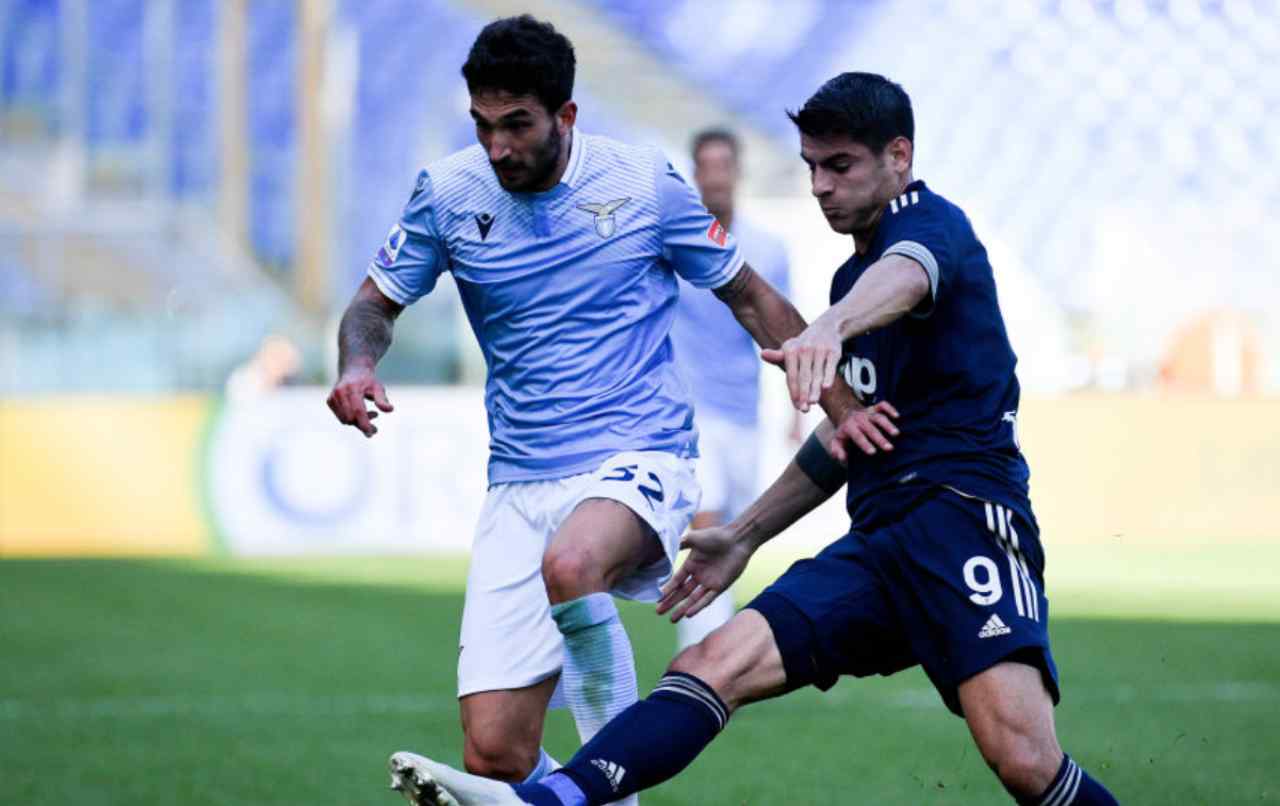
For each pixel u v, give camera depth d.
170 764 20.78
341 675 28.25
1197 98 72.12
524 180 13.95
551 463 14.43
